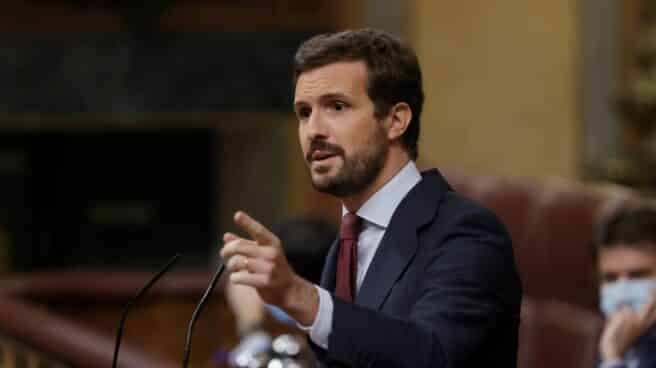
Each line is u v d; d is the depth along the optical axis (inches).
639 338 429.1
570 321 613.6
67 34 1165.7
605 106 1183.6
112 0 1163.3
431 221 248.1
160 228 1331.2
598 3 1179.3
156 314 751.1
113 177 1325.0
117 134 1317.7
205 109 1176.2
